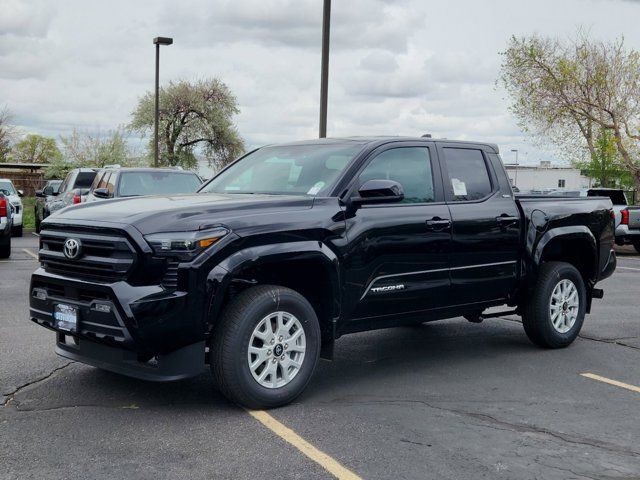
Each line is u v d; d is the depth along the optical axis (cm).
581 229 709
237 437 442
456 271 610
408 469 396
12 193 2072
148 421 470
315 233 515
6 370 587
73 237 494
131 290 459
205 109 5316
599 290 744
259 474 386
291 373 510
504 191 662
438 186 610
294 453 417
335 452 420
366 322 561
